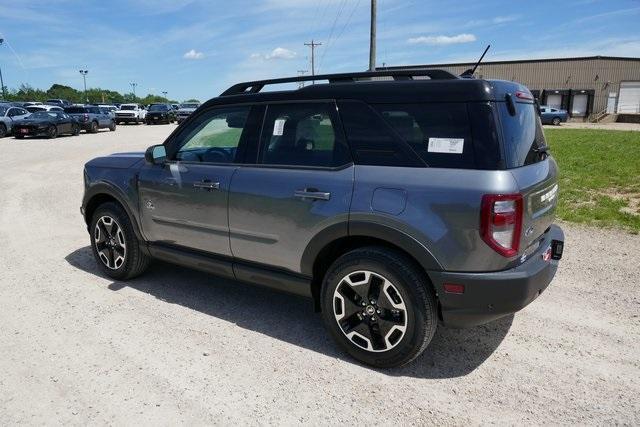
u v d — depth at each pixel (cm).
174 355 334
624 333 367
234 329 374
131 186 438
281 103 355
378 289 309
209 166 385
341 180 314
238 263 380
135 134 2714
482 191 269
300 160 339
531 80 5397
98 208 470
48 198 882
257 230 357
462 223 274
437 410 277
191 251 412
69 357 329
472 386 301
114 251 466
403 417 271
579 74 5203
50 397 285
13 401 281
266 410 276
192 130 407
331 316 330
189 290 452
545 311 405
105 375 308
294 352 341
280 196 339
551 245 341
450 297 286
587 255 544
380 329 311
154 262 529
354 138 316
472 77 310
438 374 314
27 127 2267
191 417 269
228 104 385
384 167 302
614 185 957
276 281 359
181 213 403
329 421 267
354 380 307
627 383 304
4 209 786
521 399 288
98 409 275
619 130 3312
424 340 300
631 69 5103
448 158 285
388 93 307
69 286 457
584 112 5256
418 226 284
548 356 336
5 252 559
